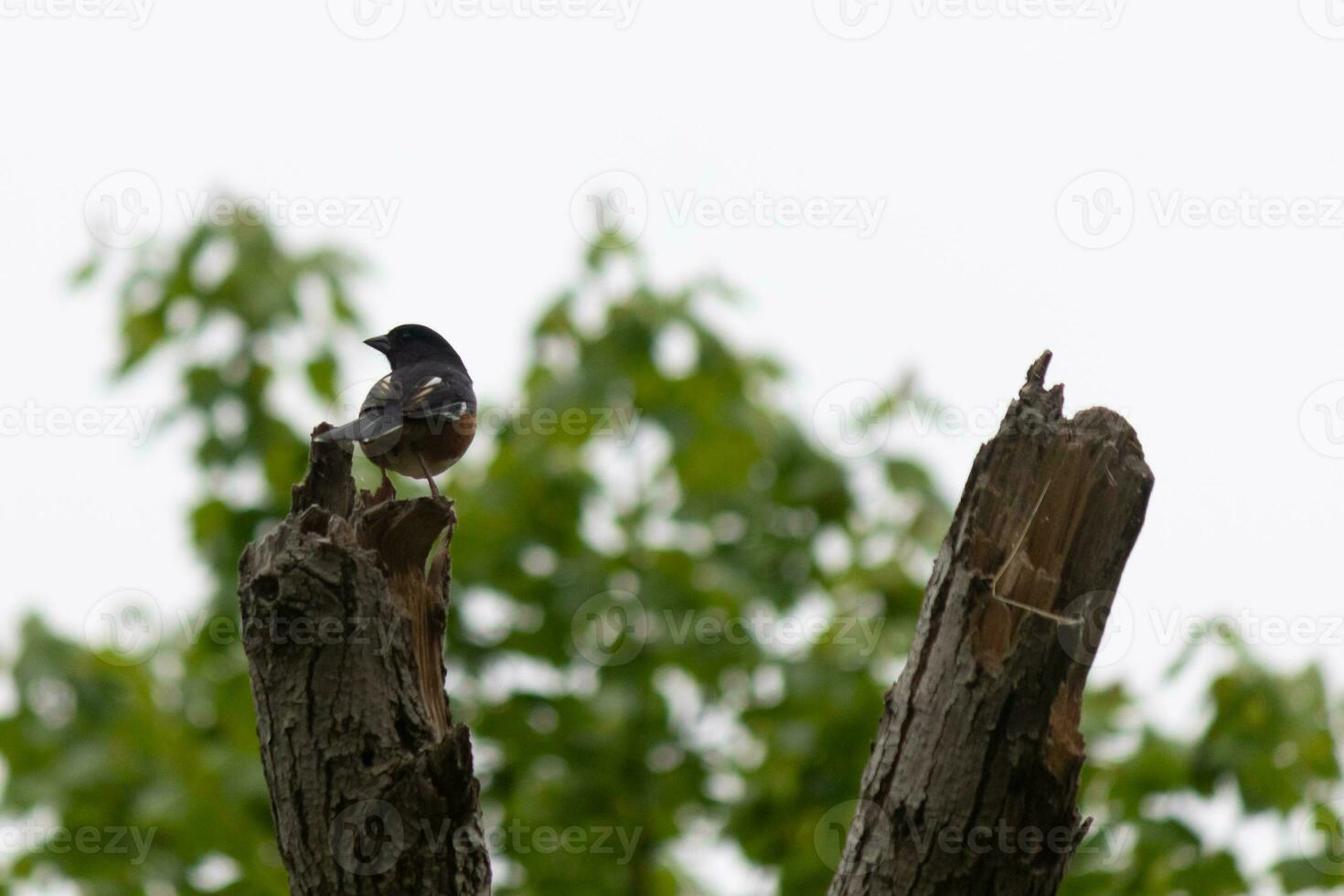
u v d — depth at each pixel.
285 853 6.25
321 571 6.24
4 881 12.95
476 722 14.57
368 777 6.14
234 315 14.91
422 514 6.76
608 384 15.64
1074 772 6.11
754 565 15.22
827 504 15.27
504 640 15.03
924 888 6.08
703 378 15.82
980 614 6.23
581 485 15.37
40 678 13.28
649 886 13.96
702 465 15.77
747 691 14.85
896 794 6.18
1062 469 6.35
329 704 6.19
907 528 14.89
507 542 15.17
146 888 12.95
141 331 14.98
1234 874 12.23
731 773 14.57
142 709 13.42
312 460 7.55
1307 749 12.34
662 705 14.64
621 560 15.20
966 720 6.13
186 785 13.09
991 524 6.35
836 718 13.70
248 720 13.84
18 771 13.25
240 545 14.59
